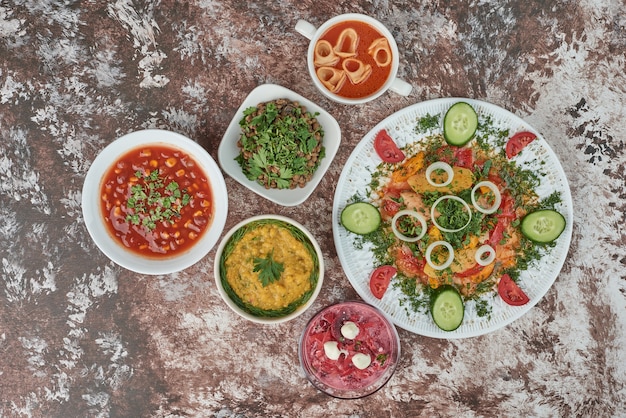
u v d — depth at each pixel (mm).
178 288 935
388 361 907
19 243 929
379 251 917
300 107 883
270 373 949
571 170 953
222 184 855
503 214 919
